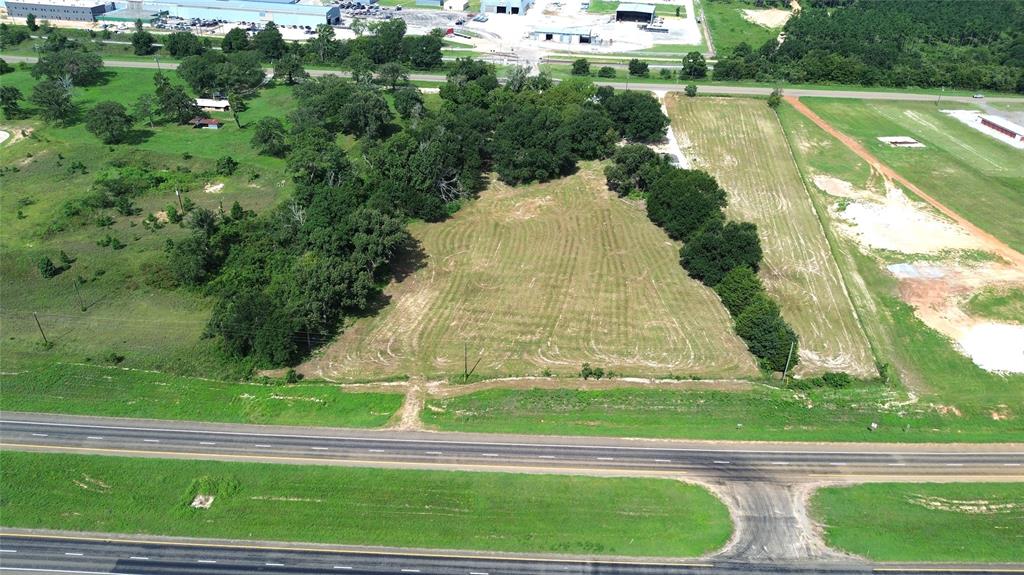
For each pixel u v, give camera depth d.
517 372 104.62
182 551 76.06
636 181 156.50
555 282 126.81
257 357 104.94
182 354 106.44
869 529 80.19
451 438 92.00
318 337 110.81
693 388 101.62
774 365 104.88
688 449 91.06
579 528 79.50
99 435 91.00
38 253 127.38
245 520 79.56
